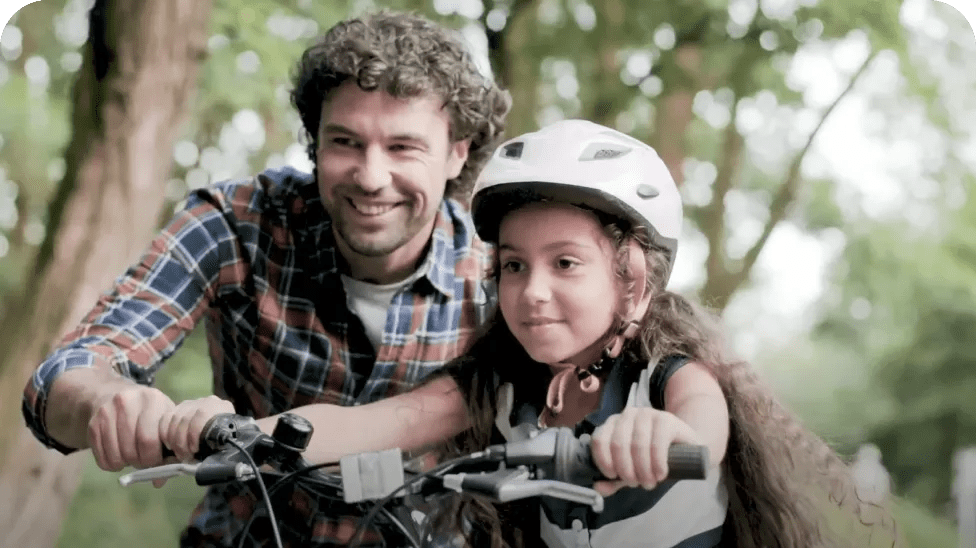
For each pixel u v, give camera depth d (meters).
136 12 6.21
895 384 13.52
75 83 6.40
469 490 1.36
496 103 2.68
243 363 2.60
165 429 1.56
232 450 1.50
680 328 1.76
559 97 7.87
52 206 6.38
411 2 7.33
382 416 1.92
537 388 1.88
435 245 2.55
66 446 2.07
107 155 6.25
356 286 2.52
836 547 1.87
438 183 2.38
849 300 12.44
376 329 2.53
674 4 6.90
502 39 7.37
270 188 2.56
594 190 1.66
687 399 1.68
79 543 11.34
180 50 6.30
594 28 7.14
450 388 1.95
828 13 6.96
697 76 7.17
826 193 10.59
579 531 1.72
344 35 2.31
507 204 1.73
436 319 2.56
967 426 12.97
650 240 1.74
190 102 6.46
